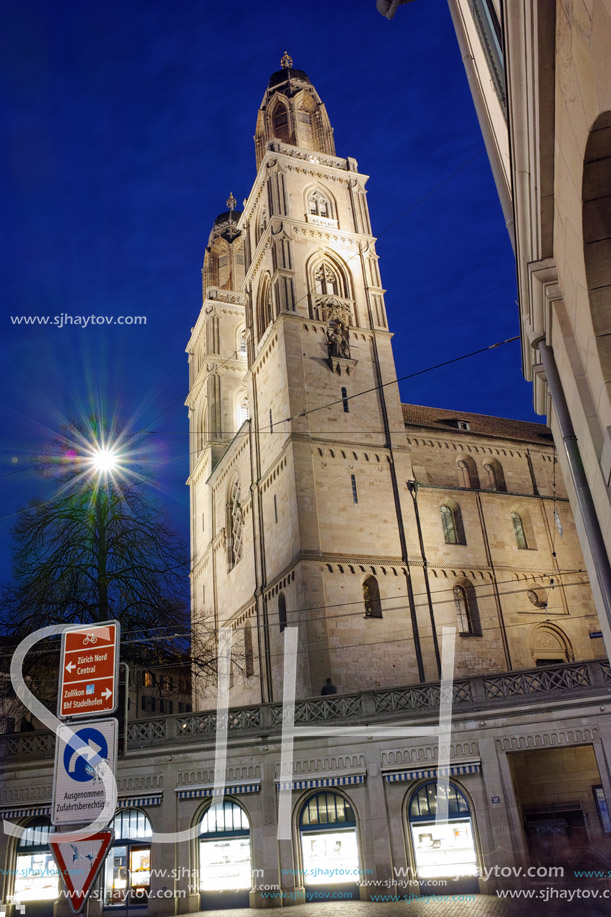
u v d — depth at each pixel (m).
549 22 7.91
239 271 65.12
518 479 47.69
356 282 47.47
